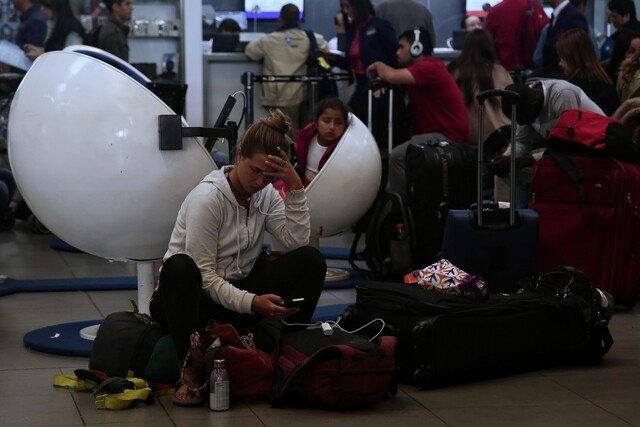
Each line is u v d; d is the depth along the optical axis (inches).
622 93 358.9
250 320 194.2
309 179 300.8
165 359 189.2
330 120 296.2
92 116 213.0
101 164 212.8
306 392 180.7
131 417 176.1
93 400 186.4
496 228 231.3
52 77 217.6
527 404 187.8
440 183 305.1
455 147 311.1
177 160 216.4
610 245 271.4
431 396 192.1
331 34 594.2
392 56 430.9
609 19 536.7
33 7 443.2
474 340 199.9
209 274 185.3
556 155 275.3
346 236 407.2
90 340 227.8
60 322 253.8
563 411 183.5
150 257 225.3
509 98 234.2
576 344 215.3
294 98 444.1
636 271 274.4
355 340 180.7
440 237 305.9
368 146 300.8
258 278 193.5
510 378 207.2
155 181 214.7
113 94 214.2
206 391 184.2
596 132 272.1
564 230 274.4
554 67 370.3
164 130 213.9
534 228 233.0
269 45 442.0
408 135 406.6
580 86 340.2
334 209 296.2
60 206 217.8
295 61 442.3
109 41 437.4
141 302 233.0
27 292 294.2
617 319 266.8
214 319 192.7
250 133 184.9
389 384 187.8
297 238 196.5
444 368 196.4
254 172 184.7
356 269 317.4
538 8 467.2
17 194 413.1
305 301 191.3
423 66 369.7
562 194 276.5
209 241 186.4
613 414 182.1
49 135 215.0
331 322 199.0
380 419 176.6
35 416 176.7
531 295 213.9
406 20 455.2
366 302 205.2
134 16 445.7
